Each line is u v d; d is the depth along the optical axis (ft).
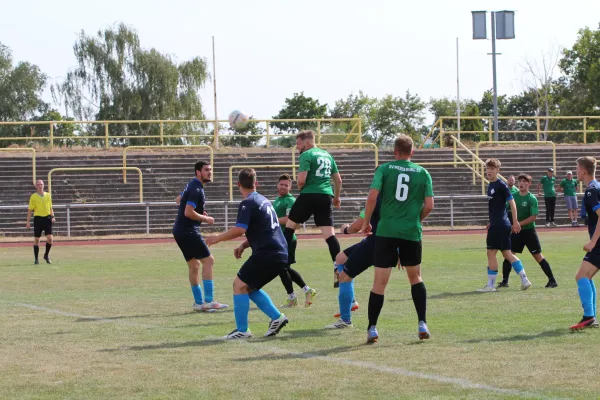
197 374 29.99
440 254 87.35
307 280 64.54
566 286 57.67
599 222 38.73
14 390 27.89
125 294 56.80
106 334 39.40
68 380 29.32
